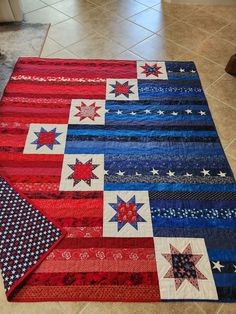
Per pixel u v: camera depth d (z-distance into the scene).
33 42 2.21
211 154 1.55
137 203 1.33
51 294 1.08
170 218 1.29
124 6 2.66
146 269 1.14
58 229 1.24
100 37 2.29
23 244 1.20
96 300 1.07
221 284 1.11
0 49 2.14
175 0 2.69
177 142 1.60
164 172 1.46
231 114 1.75
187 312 1.05
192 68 2.06
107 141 1.58
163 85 1.92
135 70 2.02
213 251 1.20
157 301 1.07
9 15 2.33
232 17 2.57
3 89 1.84
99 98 1.81
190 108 1.78
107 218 1.28
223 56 2.17
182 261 1.17
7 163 1.47
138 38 2.30
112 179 1.42
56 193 1.36
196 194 1.38
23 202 1.32
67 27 2.38
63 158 1.49
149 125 1.67
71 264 1.15
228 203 1.35
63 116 1.70
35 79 1.92
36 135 1.59
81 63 2.05
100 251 1.19
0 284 1.10
